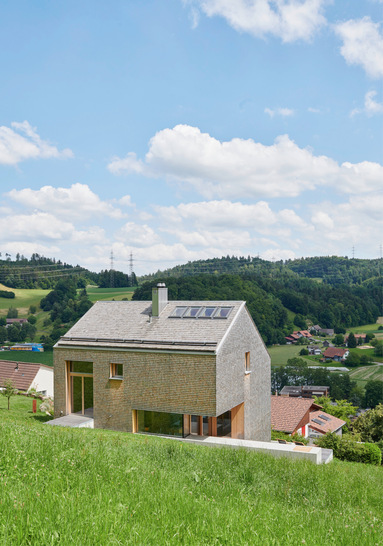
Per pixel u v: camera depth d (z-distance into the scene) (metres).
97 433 16.08
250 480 9.94
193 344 20.70
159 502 5.98
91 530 4.46
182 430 20.61
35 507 4.81
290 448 17.67
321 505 9.26
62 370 23.97
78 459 7.48
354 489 11.38
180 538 4.89
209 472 9.75
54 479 6.14
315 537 5.91
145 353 21.52
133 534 4.63
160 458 10.27
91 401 23.61
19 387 37.97
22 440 8.26
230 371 21.36
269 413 26.47
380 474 16.22
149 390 21.34
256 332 25.00
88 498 5.54
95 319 25.33
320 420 42.62
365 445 26.38
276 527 5.97
